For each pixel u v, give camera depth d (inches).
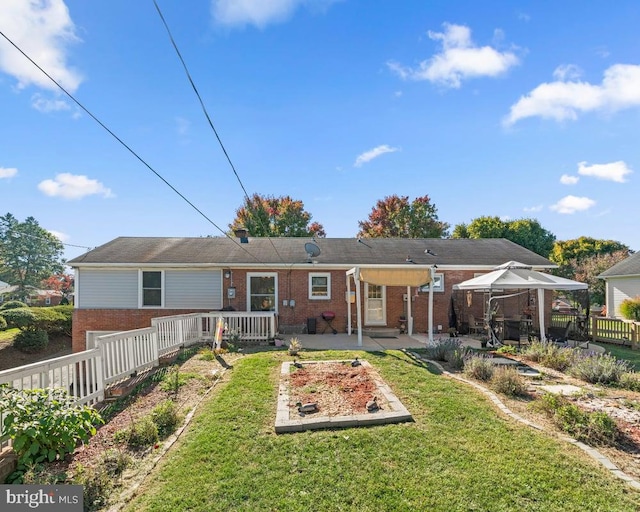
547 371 356.5
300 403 252.8
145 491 160.4
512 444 194.4
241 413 239.3
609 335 583.5
